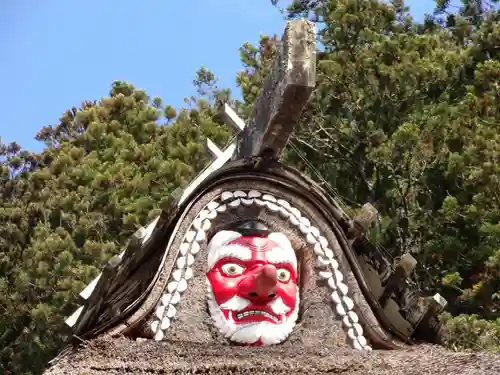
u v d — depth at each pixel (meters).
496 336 13.75
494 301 16.62
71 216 17.36
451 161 16.80
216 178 7.41
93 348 6.46
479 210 16.28
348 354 6.64
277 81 7.08
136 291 7.04
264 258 7.20
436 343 7.30
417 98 18.75
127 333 6.75
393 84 18.47
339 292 7.22
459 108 17.22
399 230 17.17
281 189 7.48
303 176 7.51
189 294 7.03
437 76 18.36
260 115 7.51
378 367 6.40
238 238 7.27
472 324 13.62
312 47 6.93
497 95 17.44
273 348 6.66
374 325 7.08
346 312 7.15
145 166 18.20
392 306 7.42
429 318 7.30
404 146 17.23
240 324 6.95
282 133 7.26
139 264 7.12
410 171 17.61
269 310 7.05
